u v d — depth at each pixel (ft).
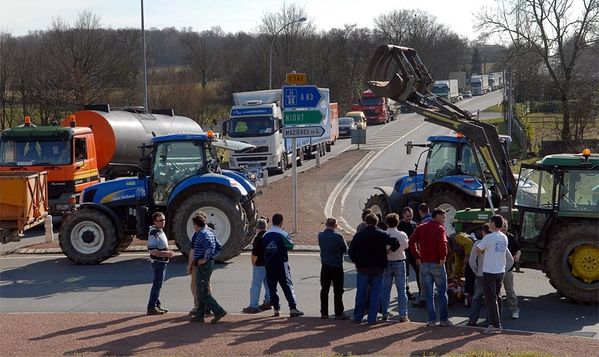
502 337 35.88
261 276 41.57
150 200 57.82
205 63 276.62
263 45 266.98
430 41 373.20
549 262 43.57
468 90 380.99
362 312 38.93
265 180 108.68
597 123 165.48
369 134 210.79
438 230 38.45
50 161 75.56
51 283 50.80
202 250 38.83
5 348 34.30
